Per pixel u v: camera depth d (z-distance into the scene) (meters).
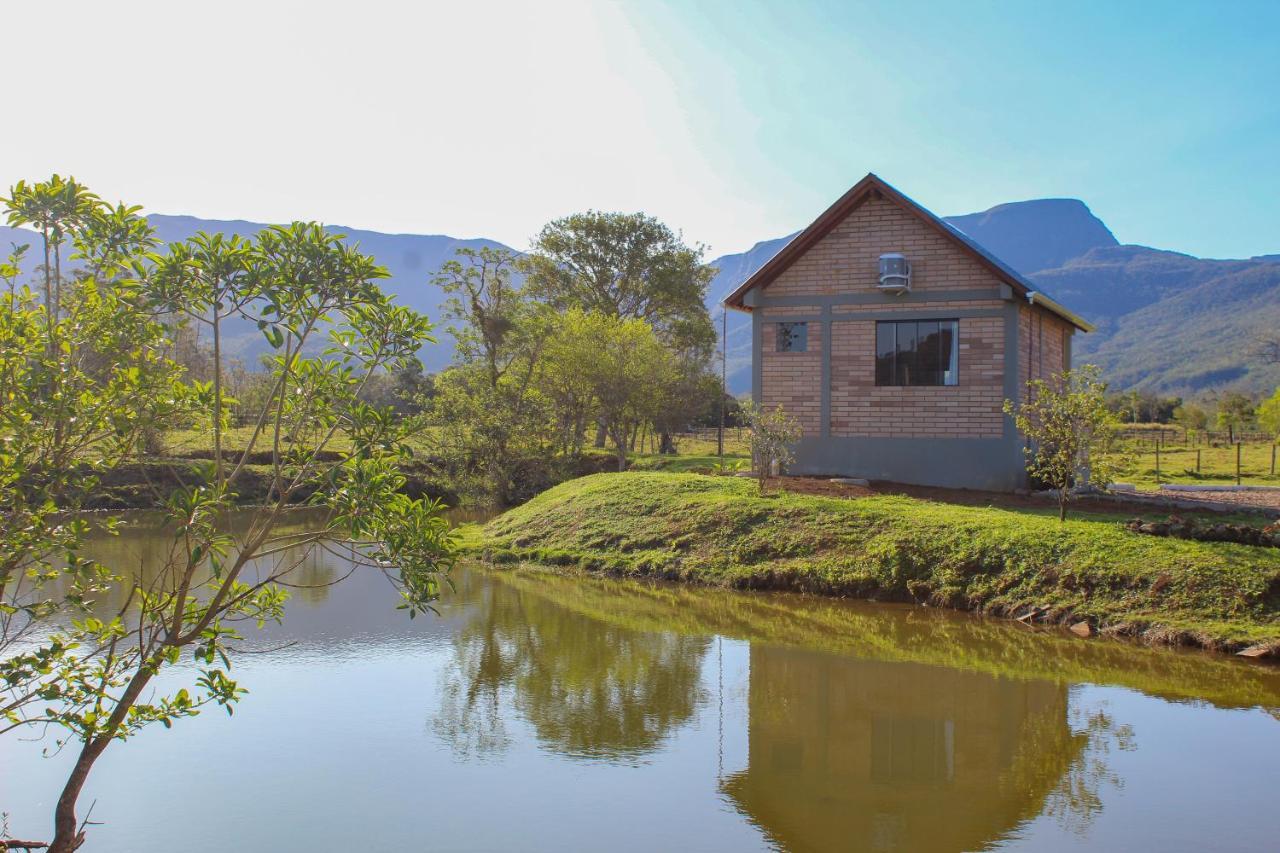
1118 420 14.55
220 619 5.43
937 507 15.85
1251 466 34.38
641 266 46.41
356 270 5.32
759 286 20.62
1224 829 6.34
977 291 18.95
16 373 4.76
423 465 29.50
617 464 31.28
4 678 4.90
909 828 6.36
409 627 12.48
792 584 14.29
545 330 30.55
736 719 8.70
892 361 19.69
